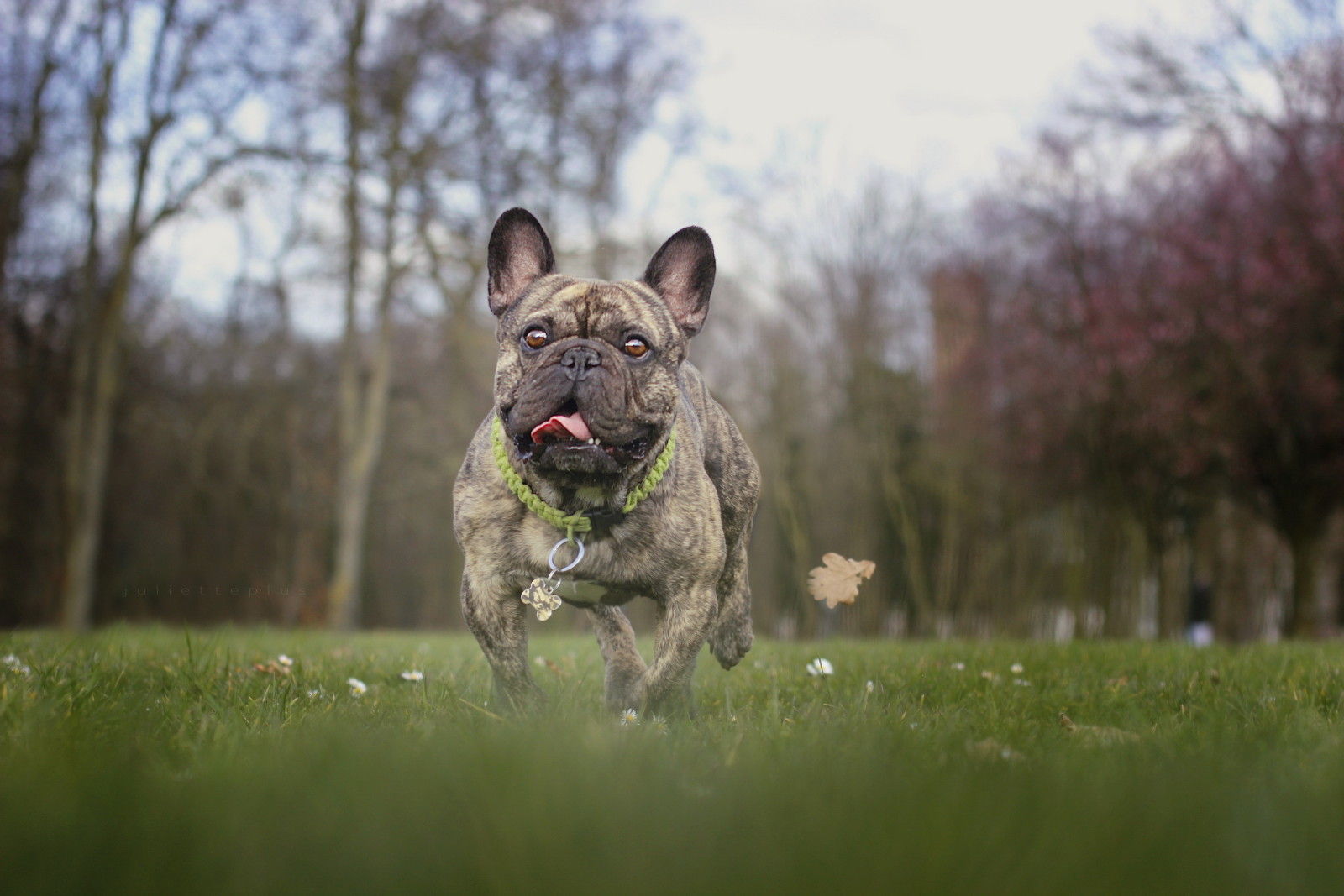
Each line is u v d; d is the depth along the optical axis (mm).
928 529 24469
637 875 1426
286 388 25641
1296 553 17688
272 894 1357
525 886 1372
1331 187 16531
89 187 17094
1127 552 20078
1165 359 17797
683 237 3922
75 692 3115
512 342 3516
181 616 26938
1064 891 1430
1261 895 1460
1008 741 2760
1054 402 19547
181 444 26000
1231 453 17578
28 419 20250
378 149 18047
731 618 4234
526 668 3516
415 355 23484
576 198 18328
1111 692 4051
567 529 3373
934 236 24219
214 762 2174
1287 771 2307
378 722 2992
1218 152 18562
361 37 18312
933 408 23547
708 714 3699
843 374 24641
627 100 19234
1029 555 22906
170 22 16781
